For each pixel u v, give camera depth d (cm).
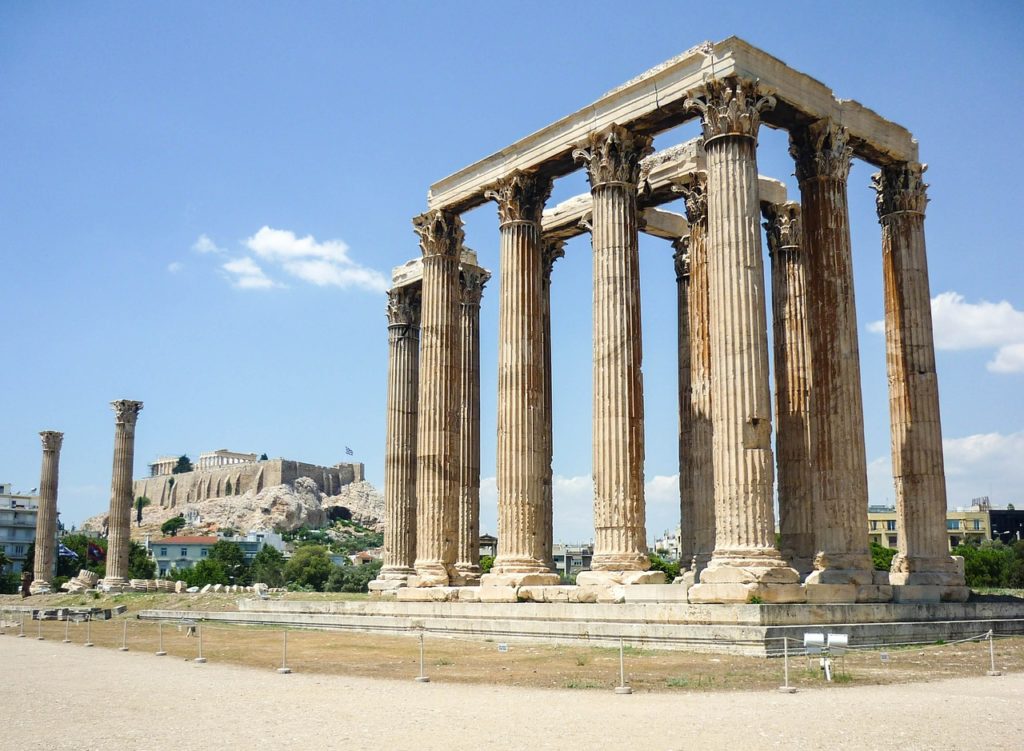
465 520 4769
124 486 8800
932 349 3806
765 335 3103
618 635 2880
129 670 2686
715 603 2872
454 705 1780
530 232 4097
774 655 2486
